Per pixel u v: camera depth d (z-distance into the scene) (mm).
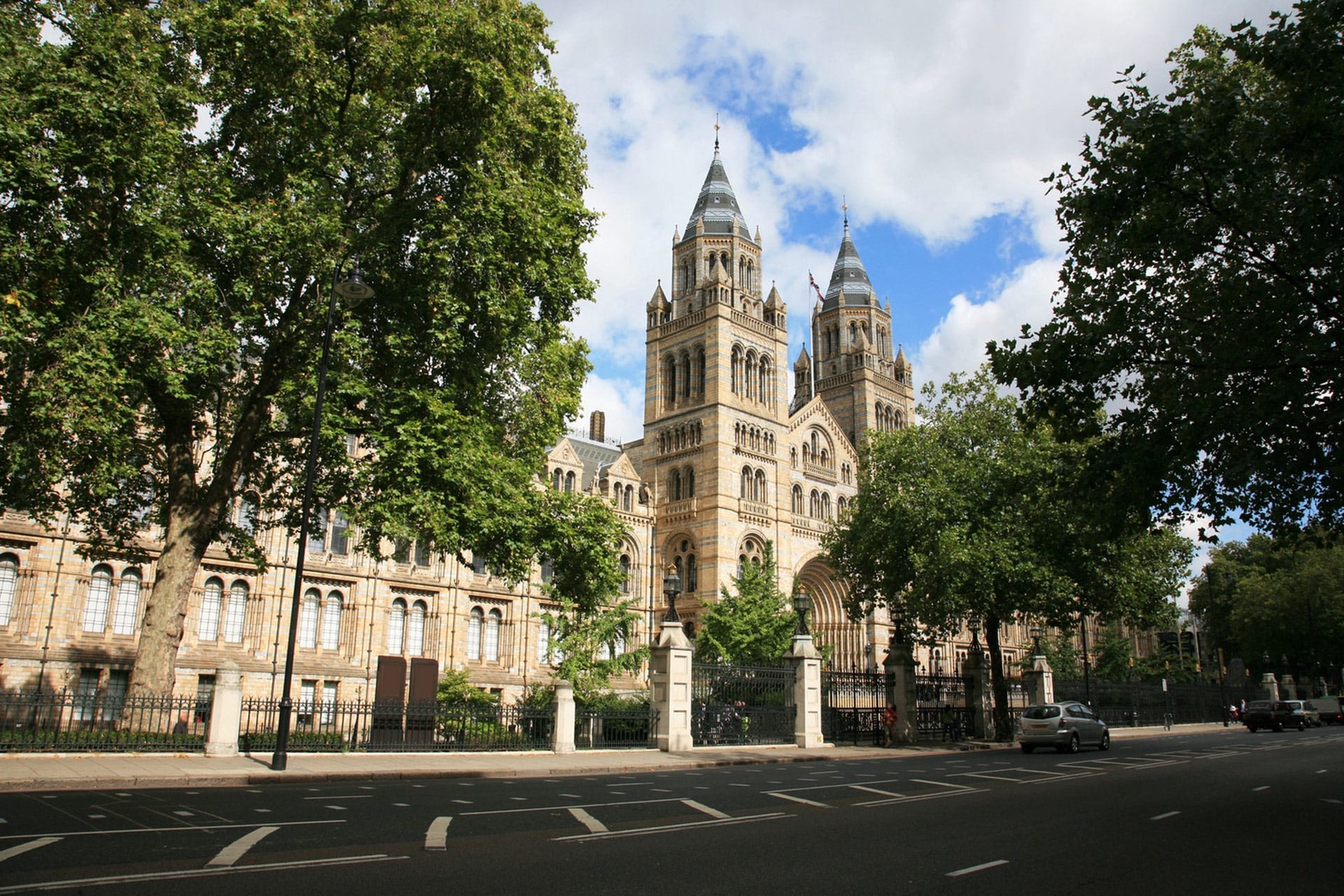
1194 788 20109
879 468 42438
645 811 14922
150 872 9125
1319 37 16109
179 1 23984
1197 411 18188
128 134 20938
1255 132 17250
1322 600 69875
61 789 16188
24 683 36938
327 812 13922
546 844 11414
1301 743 40594
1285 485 20406
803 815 14695
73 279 20906
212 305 23438
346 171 26344
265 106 25750
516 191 25922
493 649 53812
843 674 37094
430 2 24969
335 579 47125
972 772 23906
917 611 39844
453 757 25609
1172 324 19891
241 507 44000
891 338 87500
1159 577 42344
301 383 24312
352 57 25875
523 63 27375
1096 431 20734
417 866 9789
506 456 28172
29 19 21516
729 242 71500
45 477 21750
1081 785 20641
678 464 67625
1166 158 17844
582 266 29453
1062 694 52875
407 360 25891
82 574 39125
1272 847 12281
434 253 24656
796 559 68500
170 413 25422
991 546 36344
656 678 31453
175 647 24750
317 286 25250
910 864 10594
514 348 27406
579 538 28328
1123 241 19391
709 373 67000
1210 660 92000
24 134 18594
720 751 30406
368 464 25391
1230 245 19219
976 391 41812
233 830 11938
